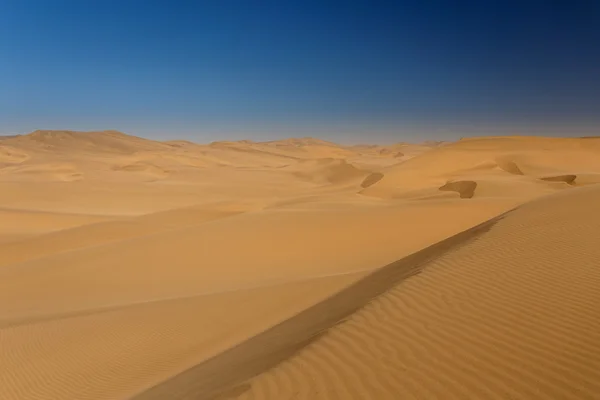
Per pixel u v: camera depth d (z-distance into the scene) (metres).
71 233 35.53
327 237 23.67
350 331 6.79
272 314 11.76
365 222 26.06
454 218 26.47
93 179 100.44
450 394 4.96
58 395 9.26
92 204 65.81
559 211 11.99
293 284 14.69
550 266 8.09
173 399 6.38
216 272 20.17
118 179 101.44
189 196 76.69
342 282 13.74
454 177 61.94
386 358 5.86
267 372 6.00
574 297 6.77
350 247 22.20
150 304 15.03
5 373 10.59
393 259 19.48
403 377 5.40
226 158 194.00
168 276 20.09
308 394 5.32
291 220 27.11
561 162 75.69
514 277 7.86
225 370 7.24
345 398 5.16
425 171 70.38
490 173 65.00
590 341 5.57
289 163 193.88
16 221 44.66
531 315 6.41
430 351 5.89
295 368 5.96
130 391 8.48
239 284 18.00
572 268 7.85
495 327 6.26
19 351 11.73
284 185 97.38
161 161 150.50
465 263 8.98
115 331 12.32
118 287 19.19
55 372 10.33
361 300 8.69
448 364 5.53
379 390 5.21
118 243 25.98
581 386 4.79
